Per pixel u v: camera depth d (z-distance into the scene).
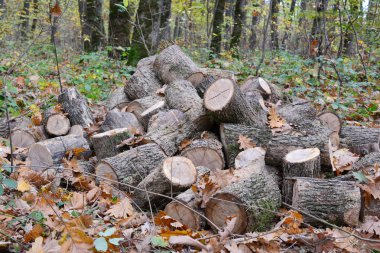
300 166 3.89
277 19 14.35
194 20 14.66
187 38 15.88
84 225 3.09
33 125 5.80
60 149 4.85
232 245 2.98
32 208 3.41
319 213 3.55
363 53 10.73
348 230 3.46
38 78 7.93
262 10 13.33
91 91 7.71
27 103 6.77
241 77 8.37
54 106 6.05
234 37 14.48
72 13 18.20
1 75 8.42
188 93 5.18
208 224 3.52
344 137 5.16
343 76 8.76
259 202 3.41
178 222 3.40
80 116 5.73
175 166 3.86
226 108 4.56
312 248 3.20
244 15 14.76
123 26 12.34
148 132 4.91
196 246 2.99
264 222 3.42
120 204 3.64
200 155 4.36
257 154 4.33
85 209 3.70
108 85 8.20
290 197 3.79
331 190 3.58
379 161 4.13
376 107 6.78
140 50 10.35
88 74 8.55
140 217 3.56
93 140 4.80
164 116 4.92
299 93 7.22
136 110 5.70
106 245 2.51
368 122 6.31
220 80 4.77
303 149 4.09
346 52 12.41
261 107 5.05
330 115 5.32
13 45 13.38
